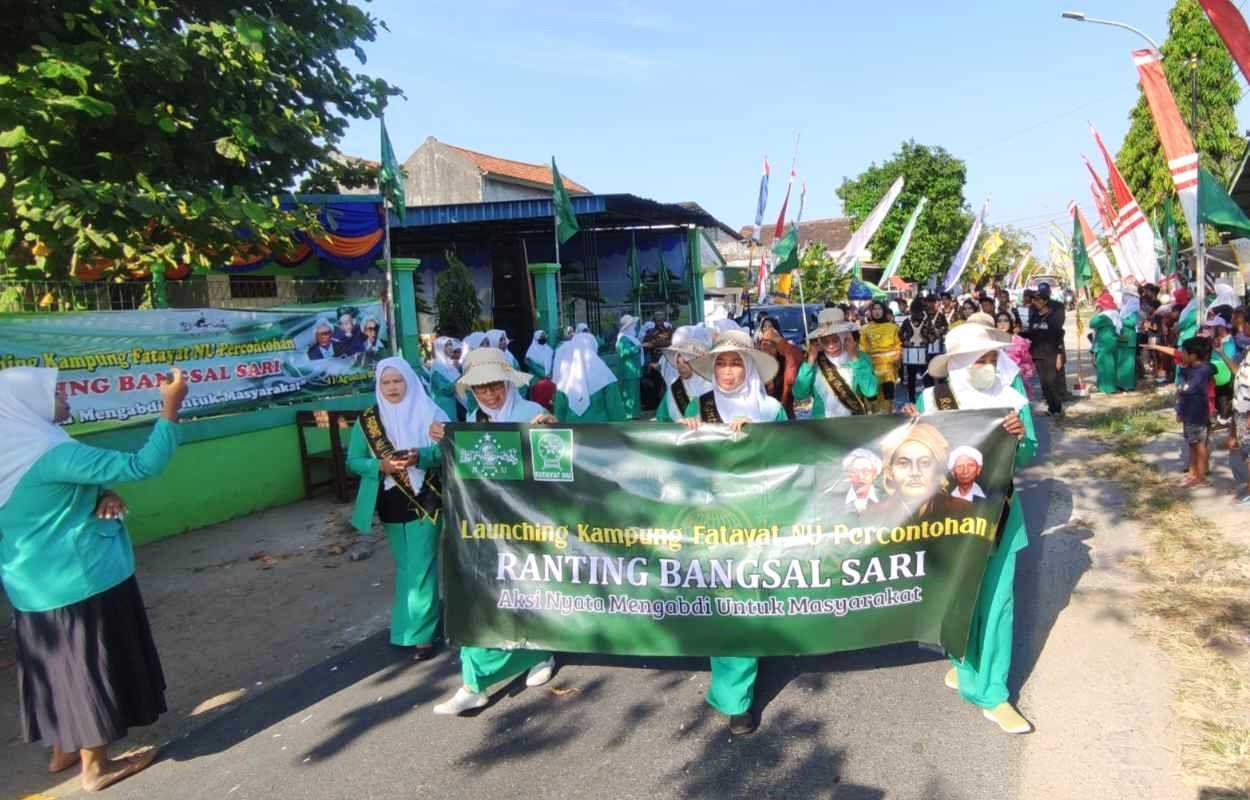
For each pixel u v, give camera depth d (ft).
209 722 14.70
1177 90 110.93
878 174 119.65
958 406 13.39
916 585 12.75
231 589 21.20
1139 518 22.93
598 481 13.15
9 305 23.36
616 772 12.38
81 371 23.34
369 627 18.58
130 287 25.58
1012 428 12.37
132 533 24.62
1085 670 14.62
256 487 28.43
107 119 20.75
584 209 49.24
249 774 12.92
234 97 23.21
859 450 12.62
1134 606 17.07
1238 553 19.30
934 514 12.58
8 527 11.86
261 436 28.58
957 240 118.62
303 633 18.43
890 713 13.62
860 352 22.18
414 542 16.19
